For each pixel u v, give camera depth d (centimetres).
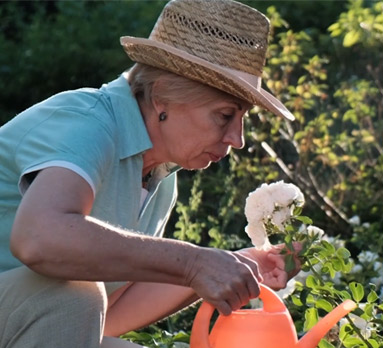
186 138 350
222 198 652
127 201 357
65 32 1047
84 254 310
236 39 350
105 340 365
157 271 316
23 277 327
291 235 369
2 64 1063
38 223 311
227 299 316
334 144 713
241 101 347
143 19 1012
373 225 620
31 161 330
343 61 801
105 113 348
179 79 345
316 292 381
